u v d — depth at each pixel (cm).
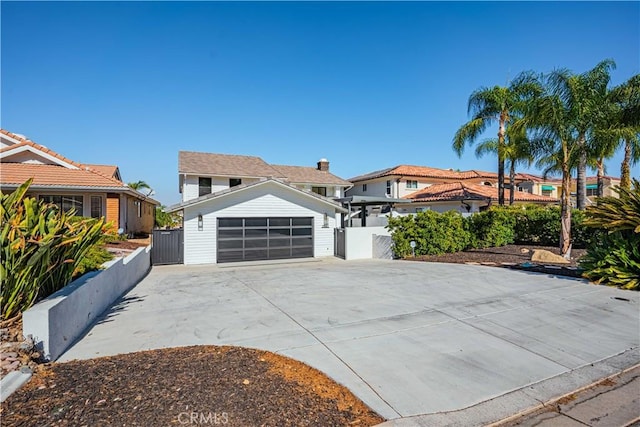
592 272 905
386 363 429
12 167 1600
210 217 1459
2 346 384
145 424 271
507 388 373
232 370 381
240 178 2481
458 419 314
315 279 1030
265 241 1549
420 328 566
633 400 354
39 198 1622
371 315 640
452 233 1572
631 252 848
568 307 682
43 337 406
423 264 1309
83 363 399
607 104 1230
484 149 2208
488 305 704
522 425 310
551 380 392
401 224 1509
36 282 468
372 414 316
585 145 1239
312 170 3122
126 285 882
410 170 3178
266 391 336
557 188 3950
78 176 1661
